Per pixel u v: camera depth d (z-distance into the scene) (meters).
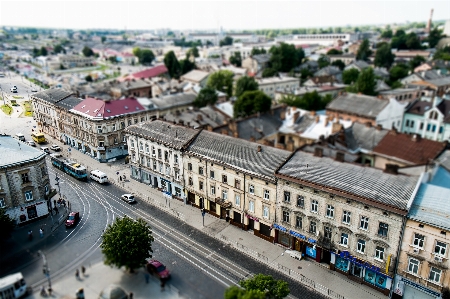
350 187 49.78
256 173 59.88
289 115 110.75
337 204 50.44
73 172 86.00
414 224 43.66
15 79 142.00
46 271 46.97
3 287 40.22
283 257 56.72
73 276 46.03
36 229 62.66
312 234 54.53
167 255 56.22
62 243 56.91
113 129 99.31
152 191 81.25
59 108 108.44
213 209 70.44
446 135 104.69
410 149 79.94
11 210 63.38
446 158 72.31
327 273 53.00
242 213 64.44
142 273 47.53
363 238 48.56
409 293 46.19
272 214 59.41
